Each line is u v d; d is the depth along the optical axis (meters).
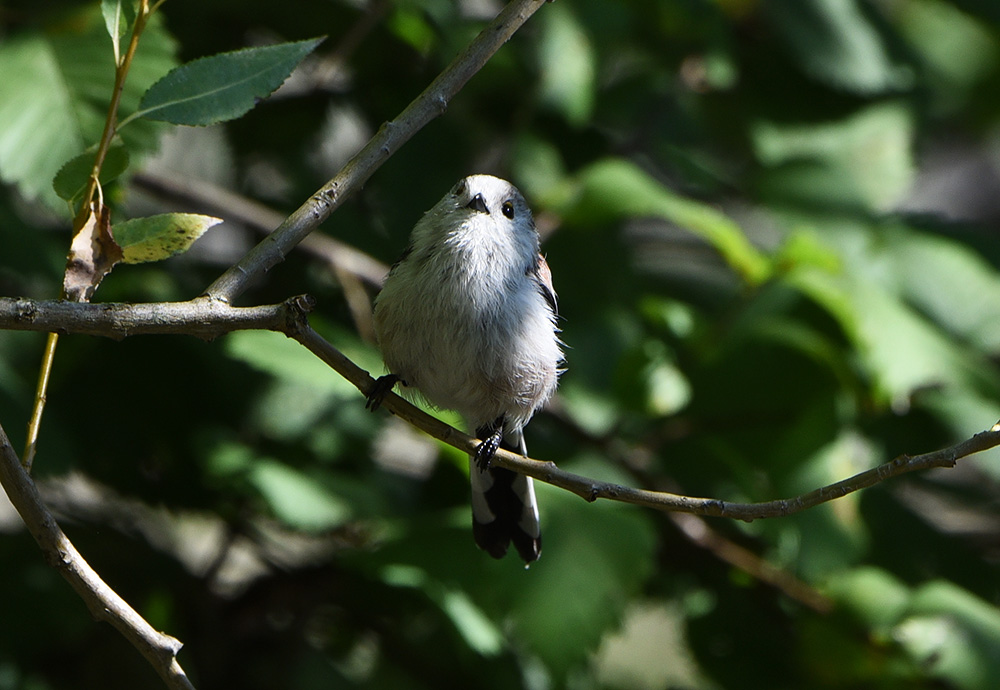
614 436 8.99
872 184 10.24
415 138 9.72
